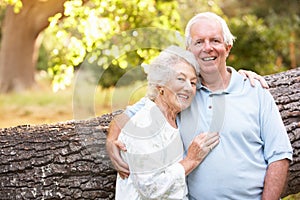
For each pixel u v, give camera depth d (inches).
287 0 490.6
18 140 133.8
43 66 612.7
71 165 130.0
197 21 124.6
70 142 132.4
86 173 130.0
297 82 154.3
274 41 388.2
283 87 152.3
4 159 130.3
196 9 374.6
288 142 124.6
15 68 535.5
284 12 490.9
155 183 114.2
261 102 126.3
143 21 297.4
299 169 143.1
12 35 532.1
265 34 384.2
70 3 253.3
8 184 128.4
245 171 122.4
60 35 278.5
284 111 145.7
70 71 282.7
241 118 124.1
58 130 136.2
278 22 453.7
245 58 380.8
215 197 122.9
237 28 382.3
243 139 123.3
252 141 124.4
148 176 114.5
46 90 535.8
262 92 127.0
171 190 115.3
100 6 258.4
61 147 131.8
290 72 159.0
